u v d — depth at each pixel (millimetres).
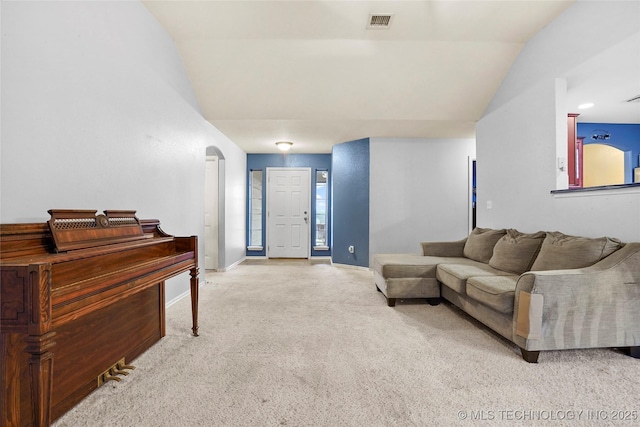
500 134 3629
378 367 1848
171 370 1811
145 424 1340
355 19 2861
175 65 3260
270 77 3611
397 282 3111
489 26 2938
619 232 2127
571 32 2611
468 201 5277
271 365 1871
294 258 6555
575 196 2516
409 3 2637
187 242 2301
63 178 1764
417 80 3637
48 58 1658
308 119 4230
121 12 2324
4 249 1216
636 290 1928
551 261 2271
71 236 1420
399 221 5230
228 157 5305
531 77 3098
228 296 3496
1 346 1192
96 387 1612
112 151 2217
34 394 1046
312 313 2891
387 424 1337
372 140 5227
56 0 1709
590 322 1908
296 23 2924
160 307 2270
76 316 1187
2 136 1406
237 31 3051
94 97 2025
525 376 1742
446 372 1787
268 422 1351
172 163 3178
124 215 1896
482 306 2389
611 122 4465
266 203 6562
